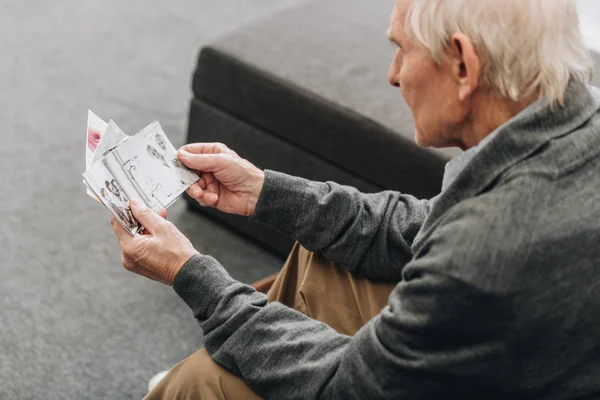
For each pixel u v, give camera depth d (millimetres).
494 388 1228
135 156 1634
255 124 2477
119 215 1548
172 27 3584
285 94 2357
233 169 1660
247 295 1449
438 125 1319
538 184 1159
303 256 1697
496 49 1190
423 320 1190
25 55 3271
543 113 1188
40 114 2994
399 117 2242
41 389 2070
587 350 1210
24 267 2416
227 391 1418
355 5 2697
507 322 1162
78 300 2338
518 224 1146
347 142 2287
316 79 2365
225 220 2646
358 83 2361
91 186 1555
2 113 2965
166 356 2215
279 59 2428
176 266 1491
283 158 2447
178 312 2355
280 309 1417
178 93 3219
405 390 1244
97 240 2553
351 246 1605
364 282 1624
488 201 1175
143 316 2322
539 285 1147
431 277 1178
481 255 1146
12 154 2803
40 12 3539
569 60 1213
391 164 2221
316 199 1632
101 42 3416
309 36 2529
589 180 1174
